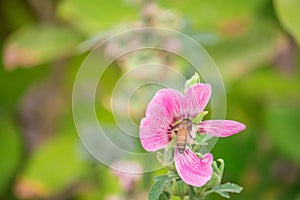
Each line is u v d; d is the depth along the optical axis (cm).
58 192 104
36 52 103
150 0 78
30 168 103
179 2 85
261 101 110
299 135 103
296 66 112
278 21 106
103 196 88
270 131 105
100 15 90
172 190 56
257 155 106
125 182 73
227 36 94
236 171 104
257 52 95
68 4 98
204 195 56
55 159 102
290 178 107
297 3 76
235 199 103
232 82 101
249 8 95
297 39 76
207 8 90
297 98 108
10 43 105
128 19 84
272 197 106
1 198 114
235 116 109
